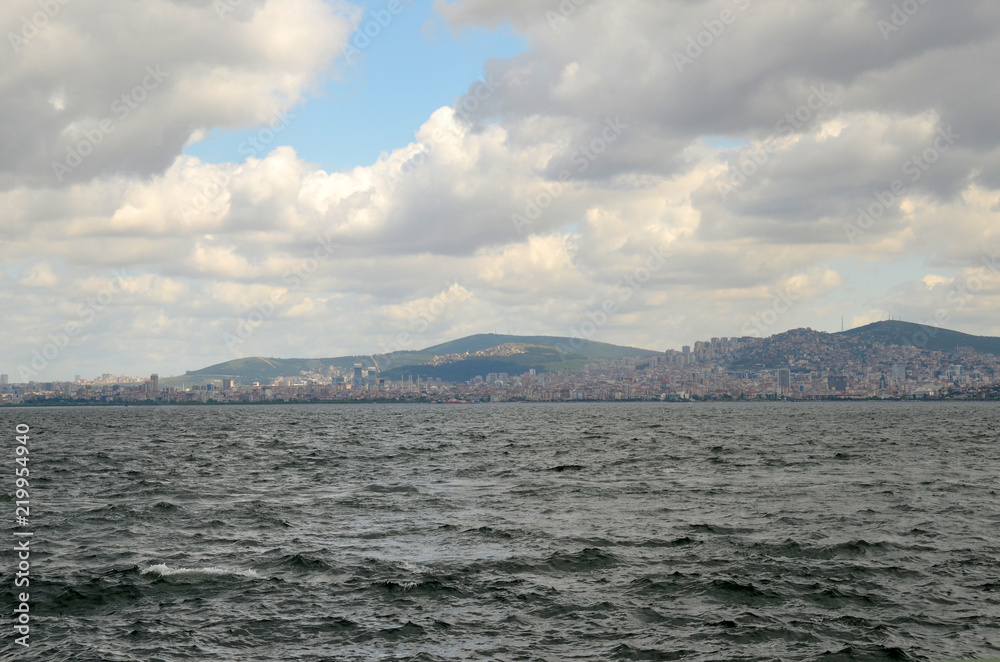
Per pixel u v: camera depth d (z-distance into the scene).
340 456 85.94
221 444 109.62
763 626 22.92
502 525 38.94
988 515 40.88
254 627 23.14
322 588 27.20
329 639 22.08
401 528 38.47
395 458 82.56
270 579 28.36
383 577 28.53
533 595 26.14
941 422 173.88
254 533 37.47
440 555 32.16
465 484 57.16
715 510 43.25
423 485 56.75
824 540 34.28
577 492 51.62
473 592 26.55
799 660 20.33
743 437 116.50
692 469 66.94
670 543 34.06
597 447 96.62
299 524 39.81
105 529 38.53
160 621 23.69
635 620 23.59
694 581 27.61
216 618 23.94
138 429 164.50
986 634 22.19
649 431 138.62
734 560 30.80
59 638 22.25
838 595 25.88
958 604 24.97
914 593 26.12
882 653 20.78
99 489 55.34
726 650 21.05
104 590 26.89
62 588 27.11
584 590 26.72
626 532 36.72
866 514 41.31
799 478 59.03
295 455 87.62
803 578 28.00
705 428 149.62
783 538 34.81
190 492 53.41
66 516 42.31
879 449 89.12
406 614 24.23
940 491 50.56
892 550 32.25
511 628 22.92
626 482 57.31
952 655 20.64
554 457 81.44
